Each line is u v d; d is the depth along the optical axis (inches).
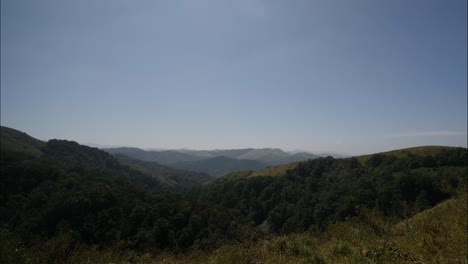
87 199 2108.8
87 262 404.8
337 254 343.3
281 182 3976.4
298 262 323.3
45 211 1973.4
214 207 2888.8
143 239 1651.1
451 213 516.7
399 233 439.5
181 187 6294.3
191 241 1815.9
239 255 371.2
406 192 2330.2
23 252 358.6
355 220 516.1
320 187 3553.2
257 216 3371.1
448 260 295.4
